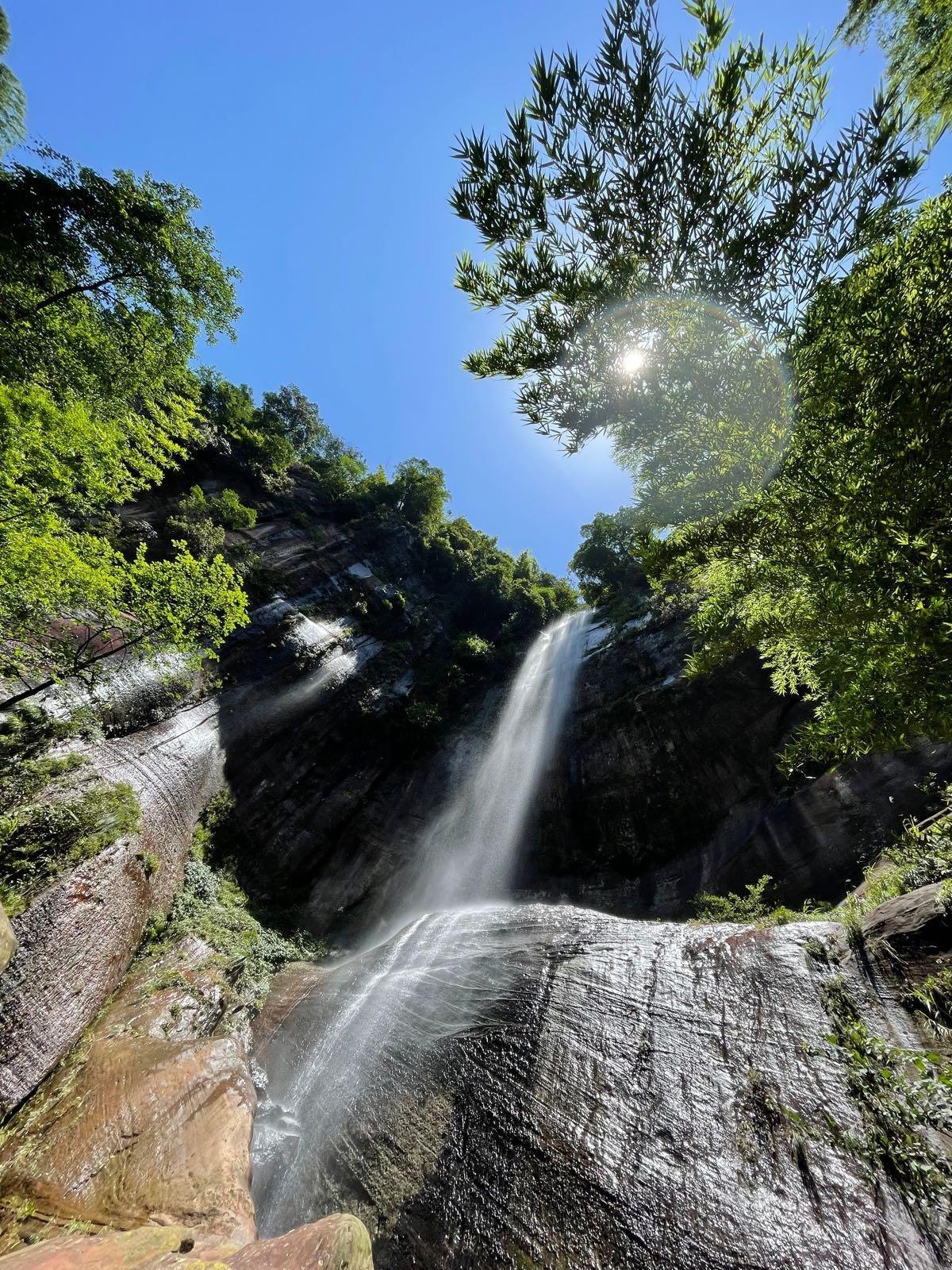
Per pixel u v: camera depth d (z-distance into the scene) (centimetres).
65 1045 759
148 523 2375
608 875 1655
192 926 1276
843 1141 382
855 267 354
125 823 1170
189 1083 726
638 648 2236
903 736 290
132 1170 557
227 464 3288
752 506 376
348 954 1578
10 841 905
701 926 856
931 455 278
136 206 1095
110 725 1470
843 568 306
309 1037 1038
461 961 1076
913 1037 427
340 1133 727
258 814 1891
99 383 1136
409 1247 509
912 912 534
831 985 545
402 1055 830
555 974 845
